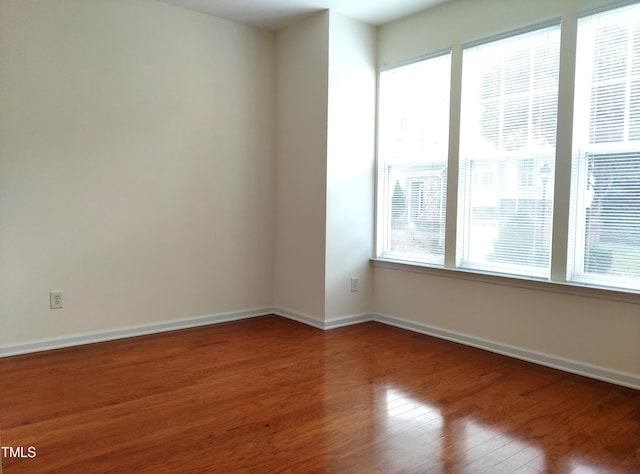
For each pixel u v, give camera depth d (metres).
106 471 1.89
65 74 3.35
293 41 4.22
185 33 3.88
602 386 2.82
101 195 3.55
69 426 2.26
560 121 3.04
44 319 3.37
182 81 3.89
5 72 3.13
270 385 2.80
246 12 3.94
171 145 3.86
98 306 3.59
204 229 4.09
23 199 3.24
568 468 1.96
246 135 4.30
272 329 4.04
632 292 2.74
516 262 3.35
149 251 3.80
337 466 1.95
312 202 4.11
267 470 1.91
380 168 4.30
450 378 2.95
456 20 3.62
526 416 2.43
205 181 4.07
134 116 3.66
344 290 4.18
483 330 3.54
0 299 3.19
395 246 4.23
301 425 2.30
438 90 3.79
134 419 2.34
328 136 3.95
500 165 3.42
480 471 1.93
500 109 3.40
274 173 4.50
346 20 4.00
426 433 2.24
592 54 2.92
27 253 3.27
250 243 4.39
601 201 2.91
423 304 3.96
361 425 2.31
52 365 3.08
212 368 3.08
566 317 3.07
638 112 2.73
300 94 4.18
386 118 4.23
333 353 3.42
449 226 3.73
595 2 2.85
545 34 3.13
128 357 3.27
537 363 3.22
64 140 3.37
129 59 3.61
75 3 3.36
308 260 4.18
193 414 2.41
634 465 1.99
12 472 1.87
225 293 4.26
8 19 3.12
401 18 4.03
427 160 3.90
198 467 1.92
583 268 3.02
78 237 3.47
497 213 3.45
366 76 4.19
